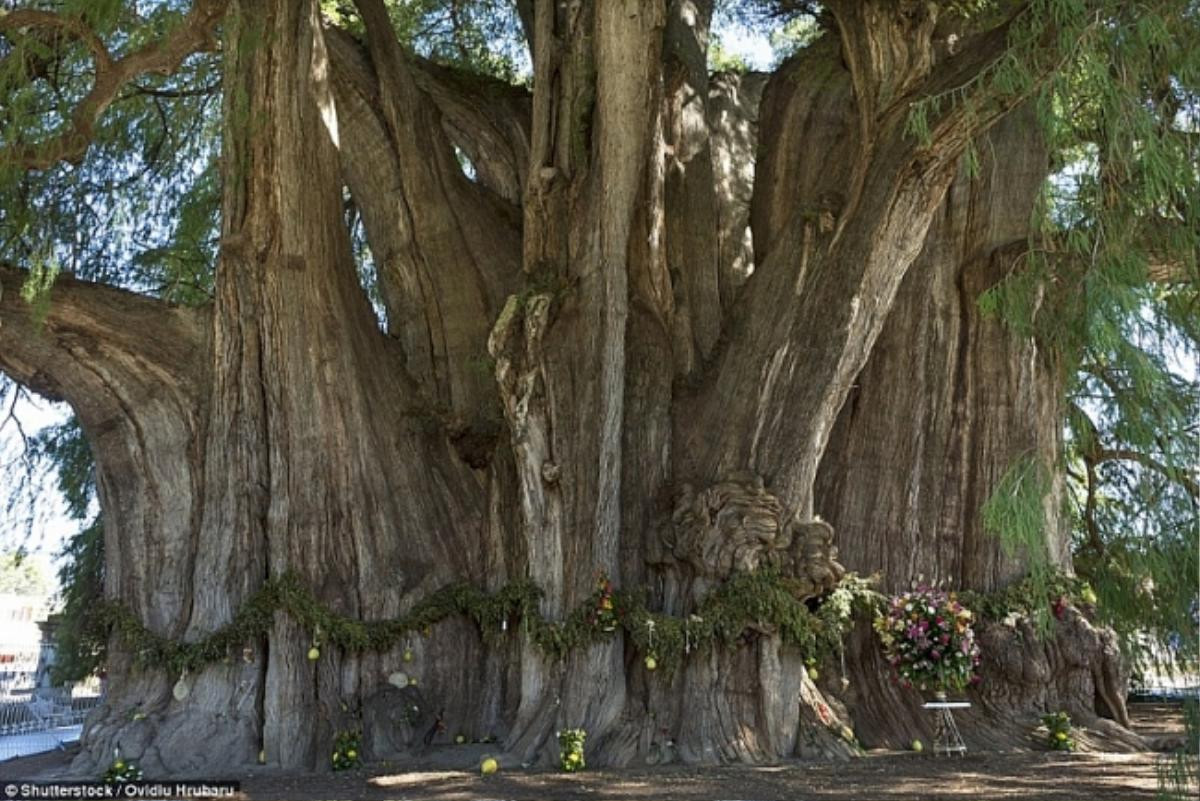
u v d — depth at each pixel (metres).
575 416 10.91
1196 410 6.21
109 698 10.48
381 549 11.30
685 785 8.33
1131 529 6.05
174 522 11.14
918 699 10.84
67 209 12.59
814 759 9.83
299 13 11.59
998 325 11.87
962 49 10.40
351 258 12.47
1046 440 11.68
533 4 14.02
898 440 11.91
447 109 14.91
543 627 10.27
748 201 14.52
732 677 10.05
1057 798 7.61
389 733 10.41
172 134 14.41
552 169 11.88
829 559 10.31
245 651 10.30
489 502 11.85
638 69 11.24
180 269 16.12
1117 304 6.22
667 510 10.81
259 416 11.20
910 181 10.12
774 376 10.88
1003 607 10.90
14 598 28.78
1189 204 6.45
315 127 11.77
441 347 13.05
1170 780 5.93
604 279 10.93
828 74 14.05
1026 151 12.33
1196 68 6.57
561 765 9.42
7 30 10.20
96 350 11.15
